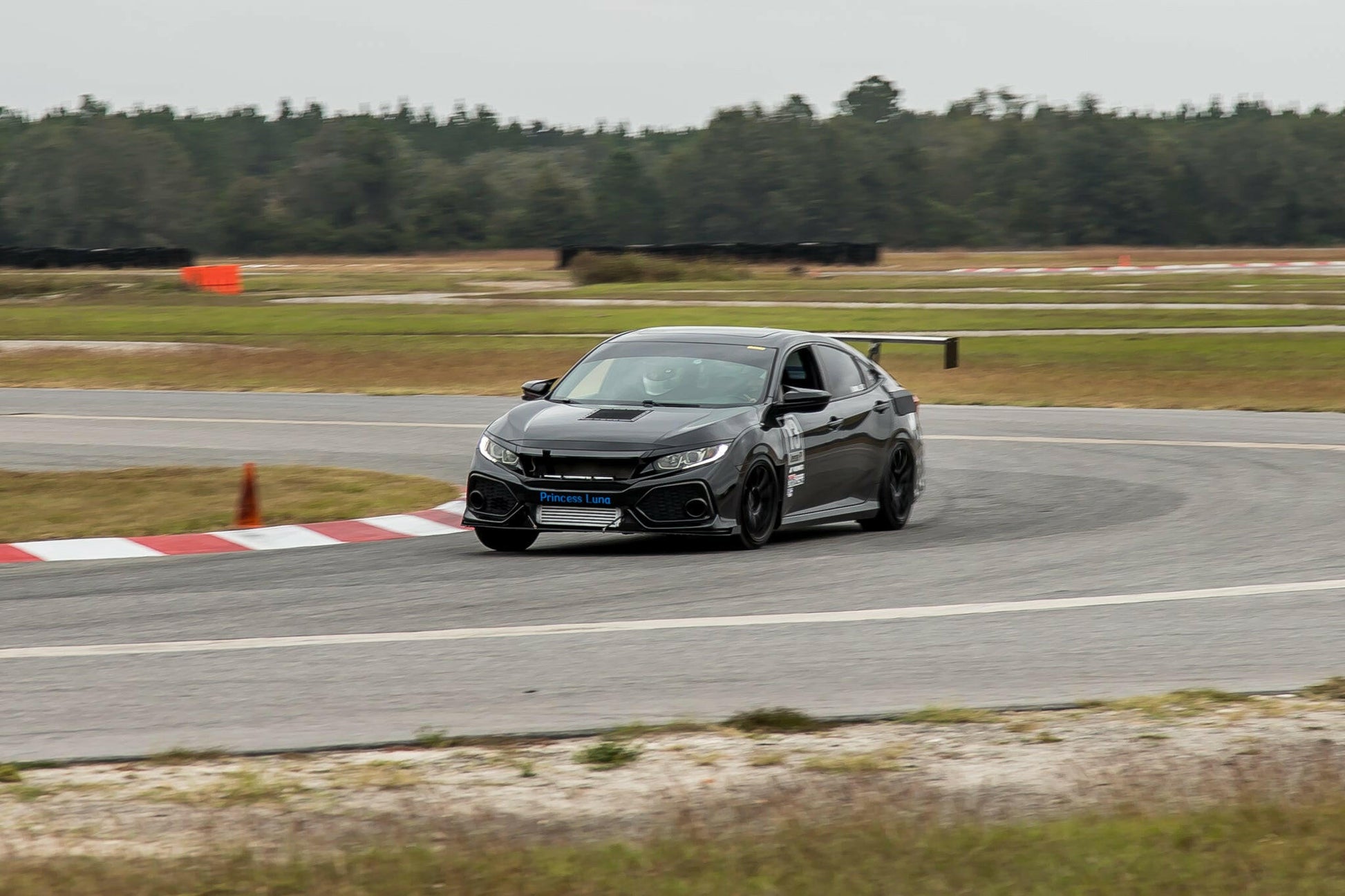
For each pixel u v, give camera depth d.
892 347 81.38
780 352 29.55
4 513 32.19
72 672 18.17
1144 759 14.34
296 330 98.56
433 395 63.38
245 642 19.84
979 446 45.31
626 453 26.36
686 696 17.06
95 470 38.84
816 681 17.72
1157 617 21.38
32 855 11.72
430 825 12.24
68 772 14.21
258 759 14.66
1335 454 42.38
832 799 12.63
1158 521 31.22
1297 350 74.44
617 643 19.69
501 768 14.34
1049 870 10.30
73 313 119.81
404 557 27.22
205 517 31.59
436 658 18.89
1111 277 163.62
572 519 26.47
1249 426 49.91
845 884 10.09
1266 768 13.61
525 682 17.67
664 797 13.23
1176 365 69.94
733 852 10.86
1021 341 83.00
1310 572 24.91
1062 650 19.31
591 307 115.00
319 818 12.69
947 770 14.16
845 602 22.48
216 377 72.56
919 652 19.20
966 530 30.64
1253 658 18.86
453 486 36.69
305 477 37.28
